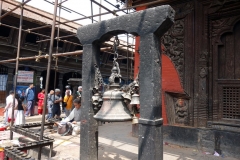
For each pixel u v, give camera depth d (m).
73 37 13.41
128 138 5.94
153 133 2.52
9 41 11.41
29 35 12.29
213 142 4.63
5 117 8.05
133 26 2.80
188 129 5.06
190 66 5.20
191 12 5.29
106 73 17.22
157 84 2.66
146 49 2.66
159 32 2.66
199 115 5.00
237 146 4.29
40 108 11.43
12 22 10.95
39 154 3.81
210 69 4.97
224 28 4.82
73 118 6.55
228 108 4.69
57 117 9.16
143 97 2.65
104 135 6.37
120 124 8.76
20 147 3.46
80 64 15.37
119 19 2.95
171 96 5.59
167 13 2.49
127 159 3.92
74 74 16.66
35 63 12.74
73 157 3.63
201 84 5.00
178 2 5.55
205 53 4.98
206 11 5.05
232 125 4.49
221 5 4.74
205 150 4.73
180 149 4.91
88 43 3.32
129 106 3.02
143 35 2.70
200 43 5.08
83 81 3.34
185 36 5.36
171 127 5.39
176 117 5.46
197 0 5.18
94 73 3.31
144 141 2.59
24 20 11.05
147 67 2.64
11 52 11.65
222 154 4.45
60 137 5.75
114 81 3.14
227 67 4.81
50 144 3.95
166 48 5.75
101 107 3.03
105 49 5.85
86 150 3.17
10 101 7.83
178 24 5.57
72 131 6.05
